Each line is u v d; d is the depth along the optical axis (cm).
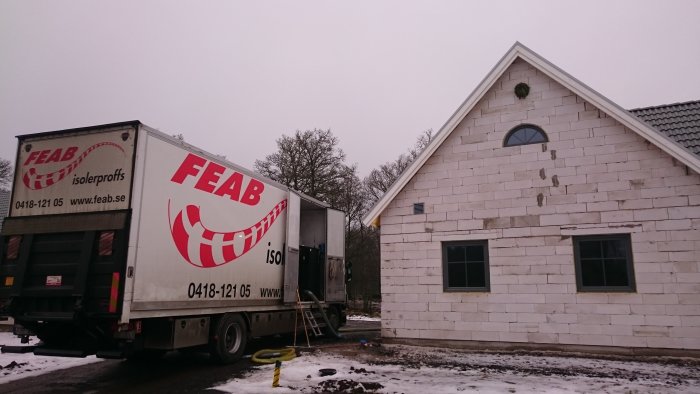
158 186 783
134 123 751
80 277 712
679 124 1155
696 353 902
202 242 886
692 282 922
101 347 752
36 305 745
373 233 3556
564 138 1059
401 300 1137
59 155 789
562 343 993
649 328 937
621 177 1002
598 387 722
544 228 1042
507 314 1042
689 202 945
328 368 884
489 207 1094
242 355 1034
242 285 1004
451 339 1080
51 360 1028
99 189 750
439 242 1125
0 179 3488
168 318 812
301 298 1326
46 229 758
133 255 719
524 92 1110
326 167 3088
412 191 1168
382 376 815
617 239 992
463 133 1146
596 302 980
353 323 2058
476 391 707
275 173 3042
